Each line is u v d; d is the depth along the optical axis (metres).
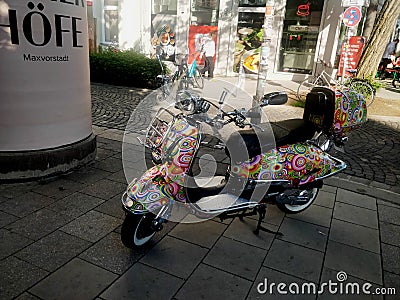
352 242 3.41
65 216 3.54
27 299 2.50
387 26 9.84
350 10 8.73
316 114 3.63
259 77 7.30
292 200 3.52
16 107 3.93
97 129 6.37
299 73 12.65
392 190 4.59
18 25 3.69
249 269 2.97
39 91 3.98
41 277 2.72
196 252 3.14
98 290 2.63
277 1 12.07
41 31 3.82
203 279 2.82
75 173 4.49
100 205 3.78
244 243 3.30
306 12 12.08
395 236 3.55
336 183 4.67
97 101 8.66
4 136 4.00
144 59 10.96
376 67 10.30
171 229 3.44
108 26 15.65
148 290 2.67
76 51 4.26
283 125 3.51
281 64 12.81
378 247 3.35
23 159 4.09
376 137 7.00
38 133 4.12
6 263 2.84
